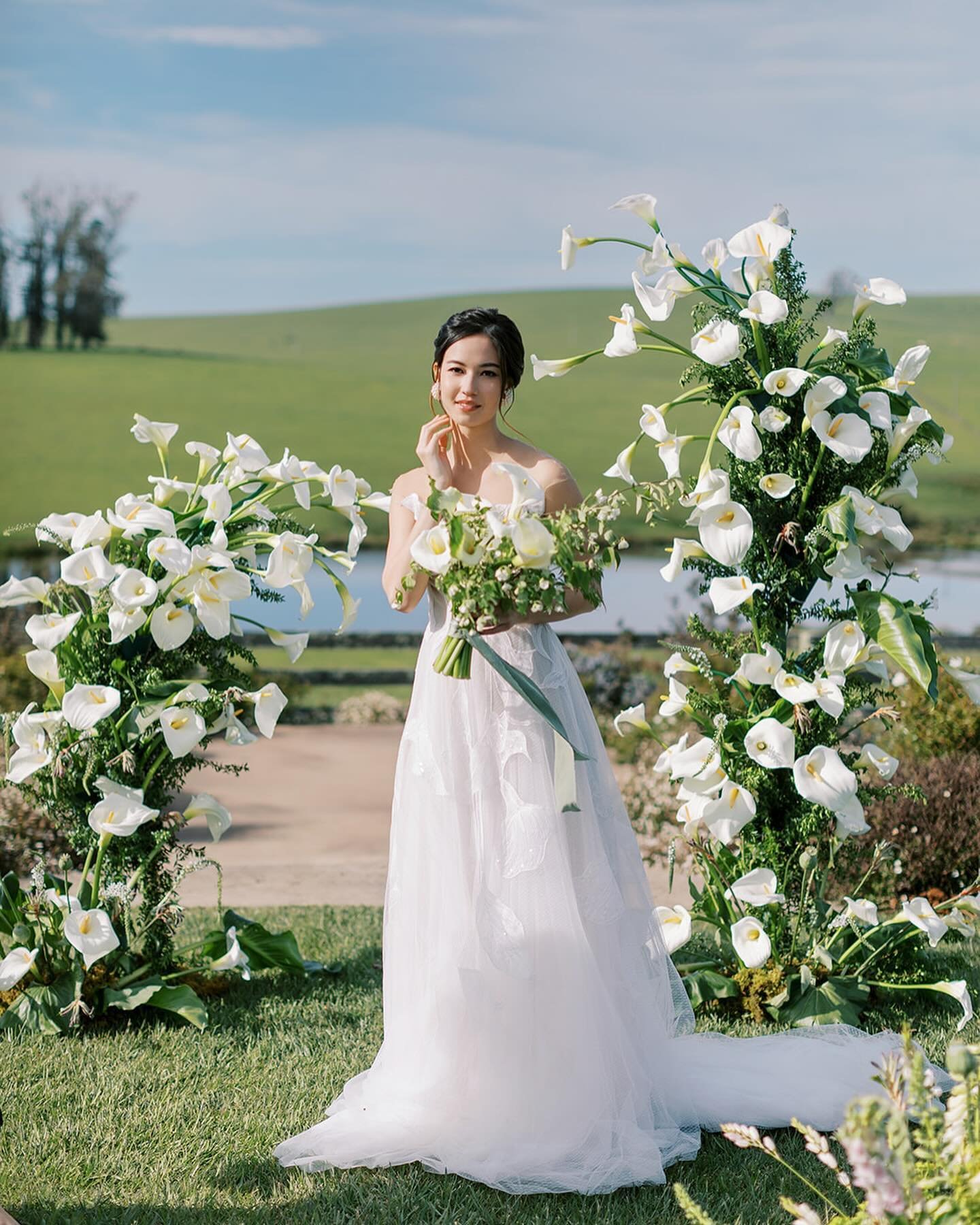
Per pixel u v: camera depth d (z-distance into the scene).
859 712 7.47
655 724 8.62
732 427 3.77
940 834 5.45
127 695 4.23
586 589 3.02
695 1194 2.96
